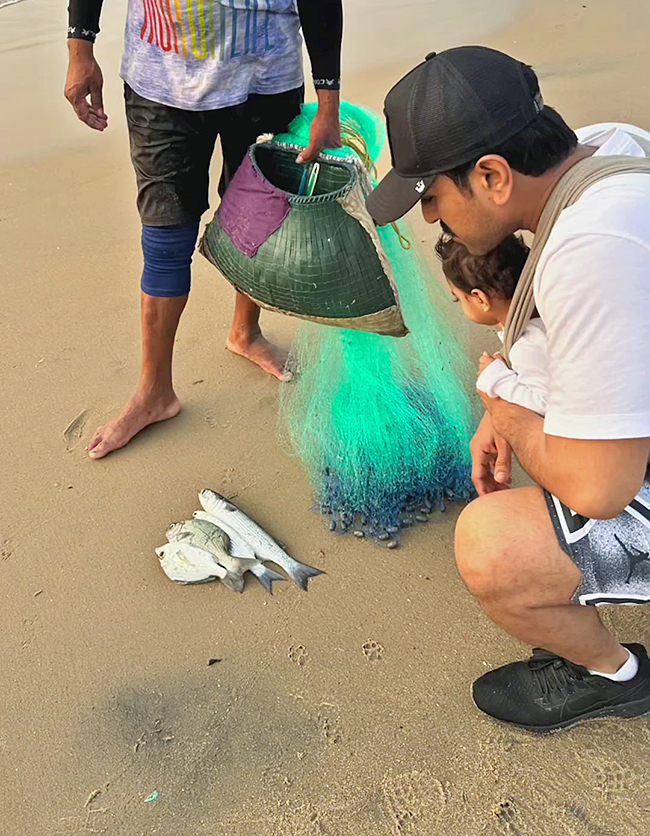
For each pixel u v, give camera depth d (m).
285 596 2.29
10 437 2.84
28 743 1.95
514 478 2.56
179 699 2.03
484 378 1.71
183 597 2.29
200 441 2.82
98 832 1.77
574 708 1.87
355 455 2.49
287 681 2.06
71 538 2.47
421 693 2.02
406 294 2.52
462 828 1.74
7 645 2.17
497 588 1.70
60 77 5.96
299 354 2.82
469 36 6.56
